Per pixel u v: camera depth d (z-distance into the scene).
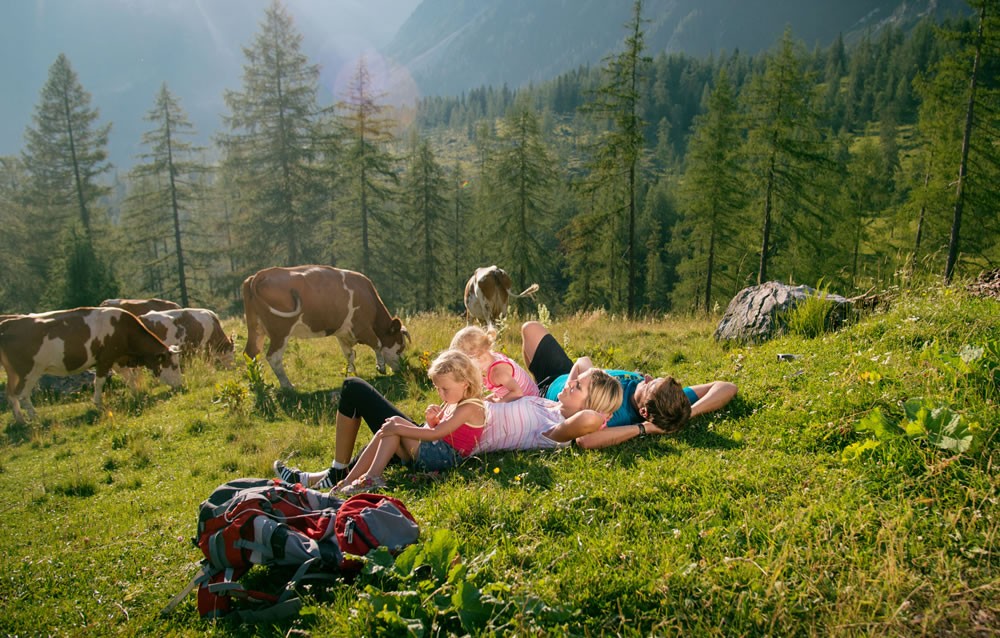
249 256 39.72
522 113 37.09
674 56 177.38
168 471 6.59
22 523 5.42
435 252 46.84
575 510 3.91
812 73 29.11
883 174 48.19
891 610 2.90
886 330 6.58
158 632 3.38
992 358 4.95
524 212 37.59
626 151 27.69
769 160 30.02
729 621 2.95
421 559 3.28
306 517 3.68
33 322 10.01
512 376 5.69
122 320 10.66
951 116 27.44
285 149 39.12
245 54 39.34
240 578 3.68
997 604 2.93
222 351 13.72
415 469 5.00
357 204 38.25
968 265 24.11
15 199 53.75
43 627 3.53
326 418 7.62
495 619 2.92
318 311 9.91
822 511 3.69
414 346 11.26
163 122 39.88
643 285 65.12
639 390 5.22
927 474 3.81
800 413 5.09
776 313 8.04
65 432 8.70
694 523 3.68
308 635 3.07
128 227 44.19
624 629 2.93
